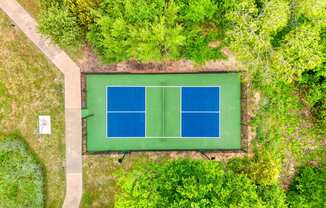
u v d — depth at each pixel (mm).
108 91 26484
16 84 26625
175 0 22797
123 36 22656
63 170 26656
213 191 21312
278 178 26562
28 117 26625
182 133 26641
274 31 22031
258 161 24703
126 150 26625
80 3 22781
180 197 21266
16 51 26562
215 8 22953
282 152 26531
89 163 26625
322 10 21422
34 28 26484
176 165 22469
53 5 23438
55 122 26562
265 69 22688
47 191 26656
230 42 23688
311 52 21781
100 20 22172
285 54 22031
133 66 26469
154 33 22047
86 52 26375
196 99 26547
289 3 21828
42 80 26547
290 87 26047
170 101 26547
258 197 22781
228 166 25594
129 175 22453
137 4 21766
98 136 26641
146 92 26500
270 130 26469
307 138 26594
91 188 26703
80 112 26516
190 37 24359
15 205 26250
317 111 25812
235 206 20891
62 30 23375
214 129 26609
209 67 26391
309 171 25438
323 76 24188
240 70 26203
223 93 26438
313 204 24641
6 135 26547
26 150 26406
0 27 26594
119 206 21953
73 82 26469
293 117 26500
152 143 26672
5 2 26578
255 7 22219
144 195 21625
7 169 26188
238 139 26578
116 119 26609
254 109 26469
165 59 25938
